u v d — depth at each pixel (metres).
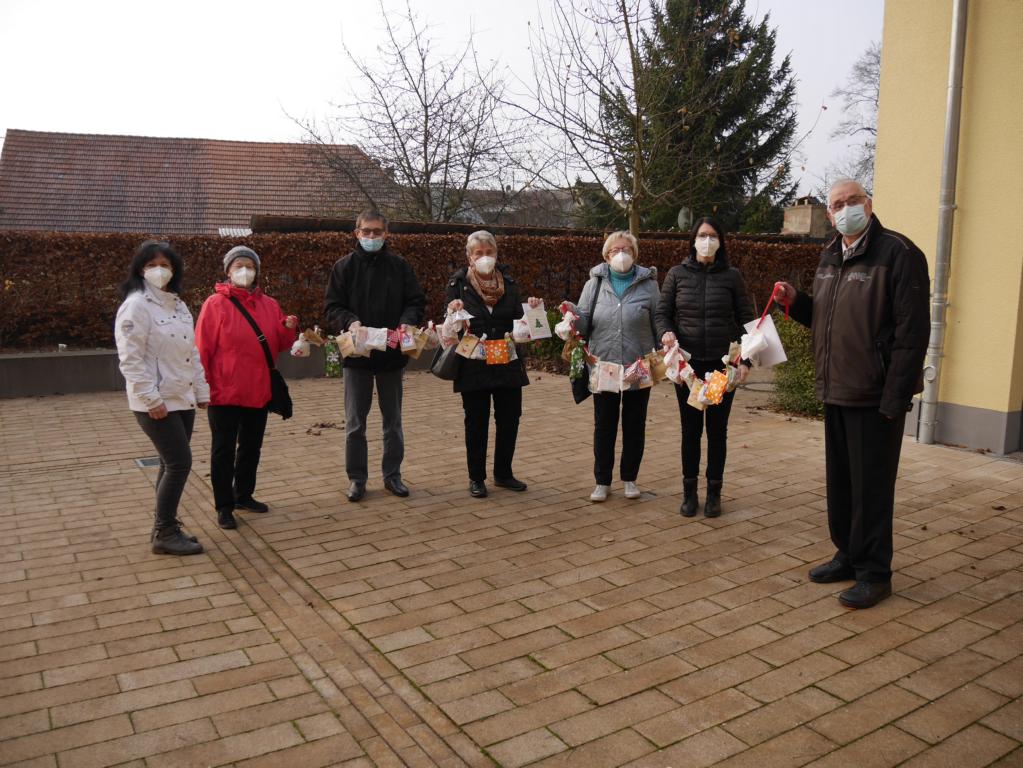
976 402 6.73
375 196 20.14
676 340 5.09
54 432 8.02
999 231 6.48
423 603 4.07
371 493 5.99
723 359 4.98
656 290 5.53
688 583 4.25
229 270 5.20
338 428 8.19
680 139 17.19
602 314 5.46
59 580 4.38
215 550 4.83
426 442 7.60
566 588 4.22
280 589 4.27
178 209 28.14
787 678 3.27
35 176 28.06
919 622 3.75
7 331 10.40
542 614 3.91
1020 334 6.50
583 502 5.69
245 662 3.48
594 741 2.87
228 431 5.14
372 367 5.66
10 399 9.74
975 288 6.66
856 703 3.07
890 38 7.05
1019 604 3.92
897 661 3.39
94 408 9.20
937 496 5.58
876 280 3.82
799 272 16.34
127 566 4.58
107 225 27.34
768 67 22.94
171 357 4.54
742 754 2.77
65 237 10.45
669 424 8.20
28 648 3.60
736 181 22.00
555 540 4.93
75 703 3.14
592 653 3.52
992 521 5.09
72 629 3.79
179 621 3.88
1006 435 6.60
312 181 25.77
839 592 4.10
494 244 5.64
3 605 4.05
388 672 3.38
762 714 3.01
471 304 5.64
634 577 4.34
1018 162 6.32
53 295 10.47
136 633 3.75
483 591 4.20
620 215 16.97
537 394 10.04
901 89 7.01
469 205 19.84
